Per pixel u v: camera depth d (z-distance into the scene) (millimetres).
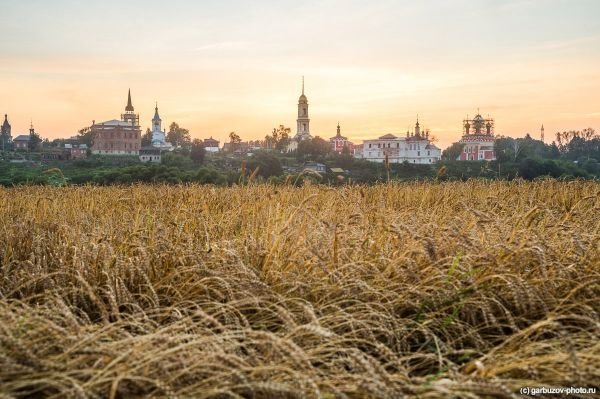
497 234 5809
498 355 3467
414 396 2756
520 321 4172
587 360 3221
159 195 11453
